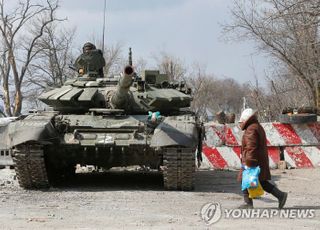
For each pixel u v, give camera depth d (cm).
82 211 1015
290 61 2352
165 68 5072
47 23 4562
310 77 2344
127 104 1471
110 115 1442
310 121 1906
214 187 1454
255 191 1017
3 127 2048
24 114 1515
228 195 1277
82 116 1443
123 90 1409
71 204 1109
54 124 1397
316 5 1734
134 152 1370
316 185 1479
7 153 2034
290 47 2327
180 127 1320
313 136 1933
